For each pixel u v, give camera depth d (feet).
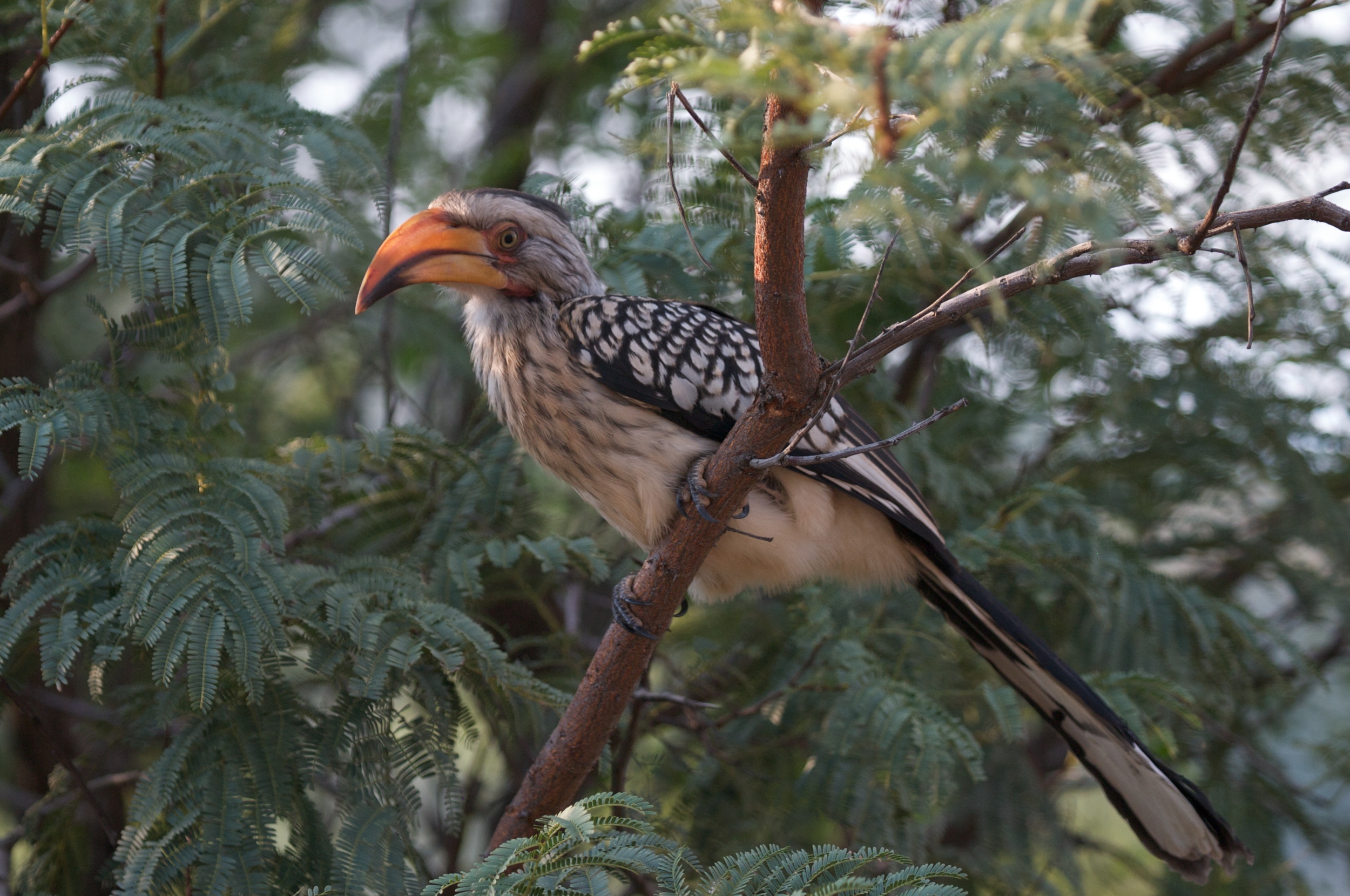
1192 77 22.35
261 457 23.36
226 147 20.43
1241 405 26.55
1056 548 24.38
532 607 29.71
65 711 24.64
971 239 20.11
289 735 17.90
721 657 26.17
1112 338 25.68
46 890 21.68
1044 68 8.82
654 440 20.67
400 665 18.08
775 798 23.57
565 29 41.50
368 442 22.18
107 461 18.83
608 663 17.93
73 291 33.30
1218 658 25.14
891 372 31.45
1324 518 26.25
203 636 16.79
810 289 25.39
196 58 25.90
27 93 25.31
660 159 17.21
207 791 17.08
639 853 12.22
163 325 19.88
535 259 21.59
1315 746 28.53
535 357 21.39
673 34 10.16
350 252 29.17
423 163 33.71
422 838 26.96
